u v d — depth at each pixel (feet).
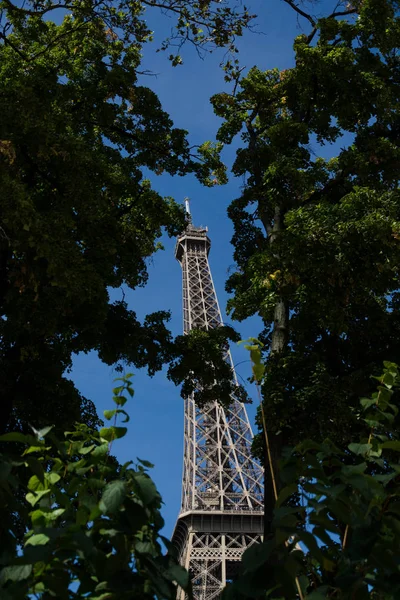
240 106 93.66
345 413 63.16
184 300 441.68
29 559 9.98
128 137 94.17
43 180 77.10
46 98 75.00
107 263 77.56
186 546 311.06
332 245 66.69
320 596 10.55
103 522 11.30
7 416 74.13
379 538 11.39
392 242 66.03
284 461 12.28
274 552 11.32
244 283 92.17
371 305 76.64
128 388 13.60
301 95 85.97
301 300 73.26
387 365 14.25
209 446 368.89
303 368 67.31
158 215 92.89
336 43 87.86
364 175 78.95
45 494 12.14
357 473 11.47
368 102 83.15
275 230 76.38
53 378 76.84
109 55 92.22
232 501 336.90
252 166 88.69
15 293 68.90
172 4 64.54
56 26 88.74
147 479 11.47
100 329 78.18
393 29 84.48
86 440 13.47
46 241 62.03
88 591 10.75
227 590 11.37
